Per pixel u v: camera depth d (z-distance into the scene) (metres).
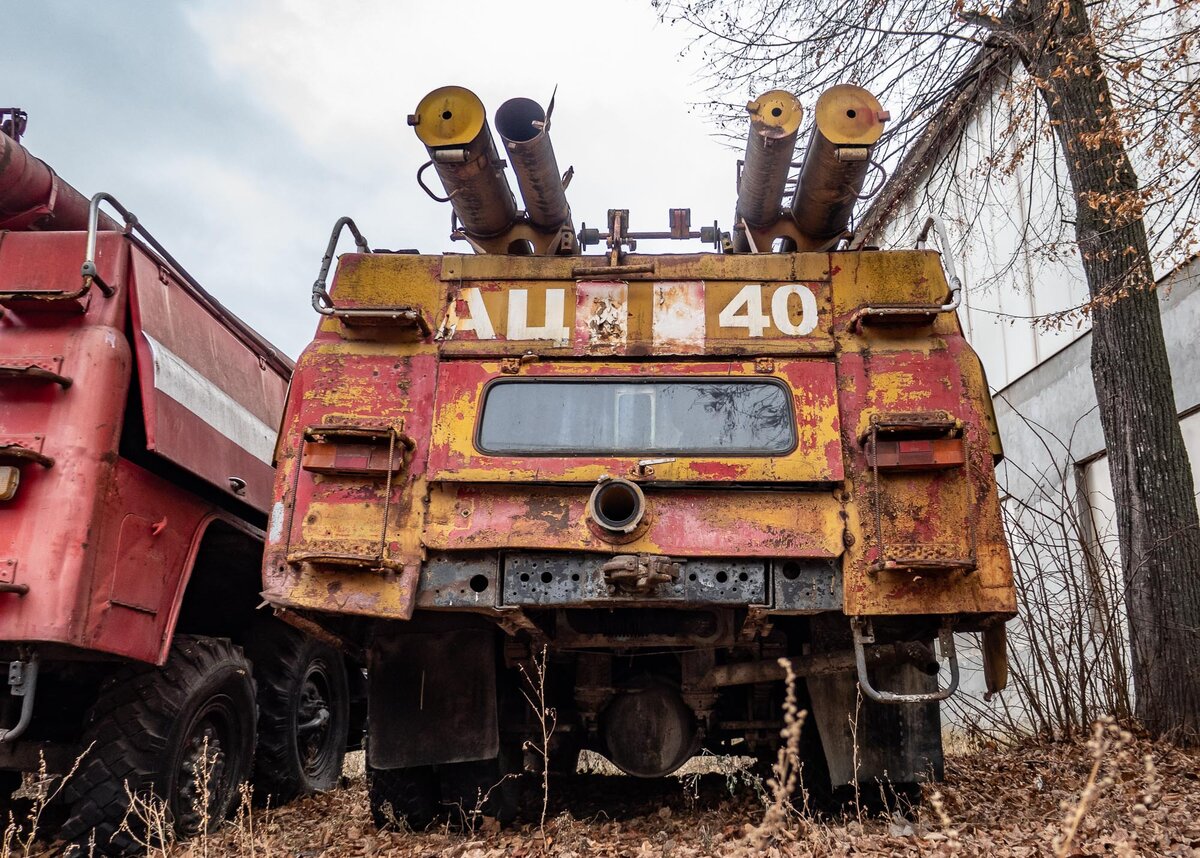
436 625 5.48
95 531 5.00
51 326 5.29
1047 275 12.96
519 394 5.17
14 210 5.91
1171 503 7.76
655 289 5.36
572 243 6.39
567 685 6.02
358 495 4.94
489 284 5.40
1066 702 8.29
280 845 5.60
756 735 5.80
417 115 5.46
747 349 5.20
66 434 5.04
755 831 2.89
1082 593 8.98
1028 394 13.62
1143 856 4.10
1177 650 7.46
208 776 5.27
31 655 4.83
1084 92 8.29
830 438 4.95
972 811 5.29
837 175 5.68
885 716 5.35
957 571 4.67
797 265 5.38
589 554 4.84
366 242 5.75
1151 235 8.69
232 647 6.31
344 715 8.79
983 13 8.67
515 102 5.60
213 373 6.51
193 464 5.94
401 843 5.36
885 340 5.18
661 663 5.83
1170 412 7.97
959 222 11.05
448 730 5.35
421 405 5.14
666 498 4.90
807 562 4.82
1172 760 6.68
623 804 6.47
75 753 5.43
